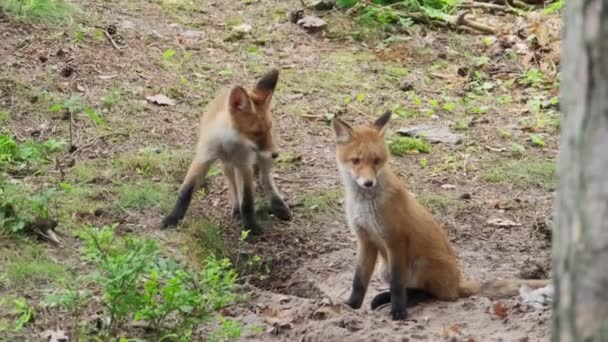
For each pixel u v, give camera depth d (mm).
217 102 12711
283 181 13789
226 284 9047
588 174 4020
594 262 3969
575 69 4125
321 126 15539
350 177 10031
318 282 11422
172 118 14789
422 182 14070
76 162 12922
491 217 13156
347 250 12188
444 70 18109
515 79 17875
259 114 12242
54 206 11453
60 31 16625
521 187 14086
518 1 21547
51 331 8664
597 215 3969
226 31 18609
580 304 4027
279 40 18516
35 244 10398
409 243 9984
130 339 8344
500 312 9594
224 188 13414
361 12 19844
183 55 17094
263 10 19812
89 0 18609
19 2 16922
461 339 8844
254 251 12102
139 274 8867
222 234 12289
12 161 12477
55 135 13578
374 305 10375
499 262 11914
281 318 9406
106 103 14688
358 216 10008
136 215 11828
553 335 4293
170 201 12297
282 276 11789
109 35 17062
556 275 4258
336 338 8844
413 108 16469
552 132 15953
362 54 18406
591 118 4031
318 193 13453
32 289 9523
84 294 8961
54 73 15258
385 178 9922
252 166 12391
